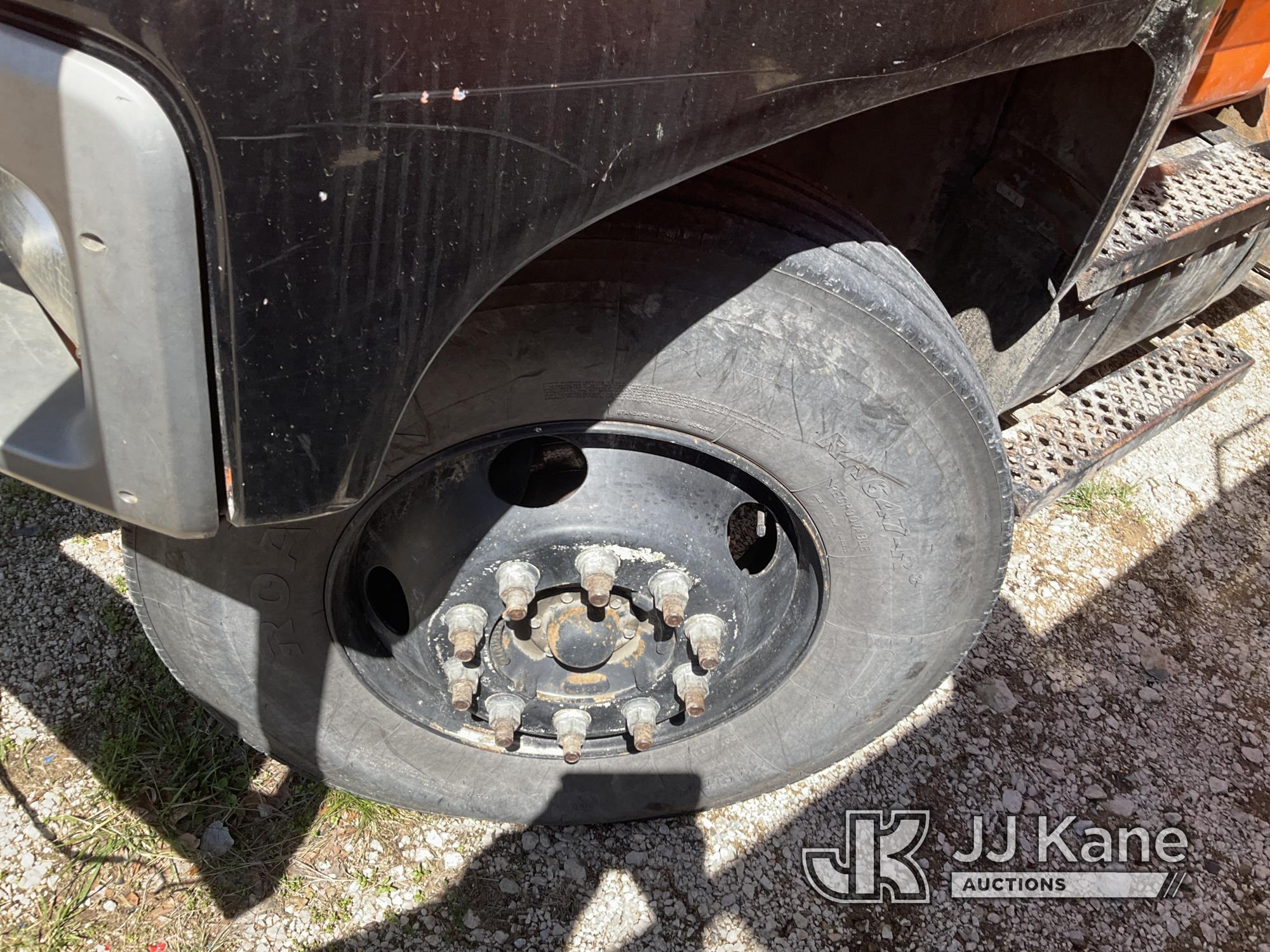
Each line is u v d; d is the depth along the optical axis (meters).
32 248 1.00
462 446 1.45
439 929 1.84
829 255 1.34
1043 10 1.06
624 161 0.95
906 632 1.70
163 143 0.77
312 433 0.99
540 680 1.75
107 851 1.85
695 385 1.41
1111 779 2.31
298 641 1.61
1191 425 3.42
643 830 2.06
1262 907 2.12
